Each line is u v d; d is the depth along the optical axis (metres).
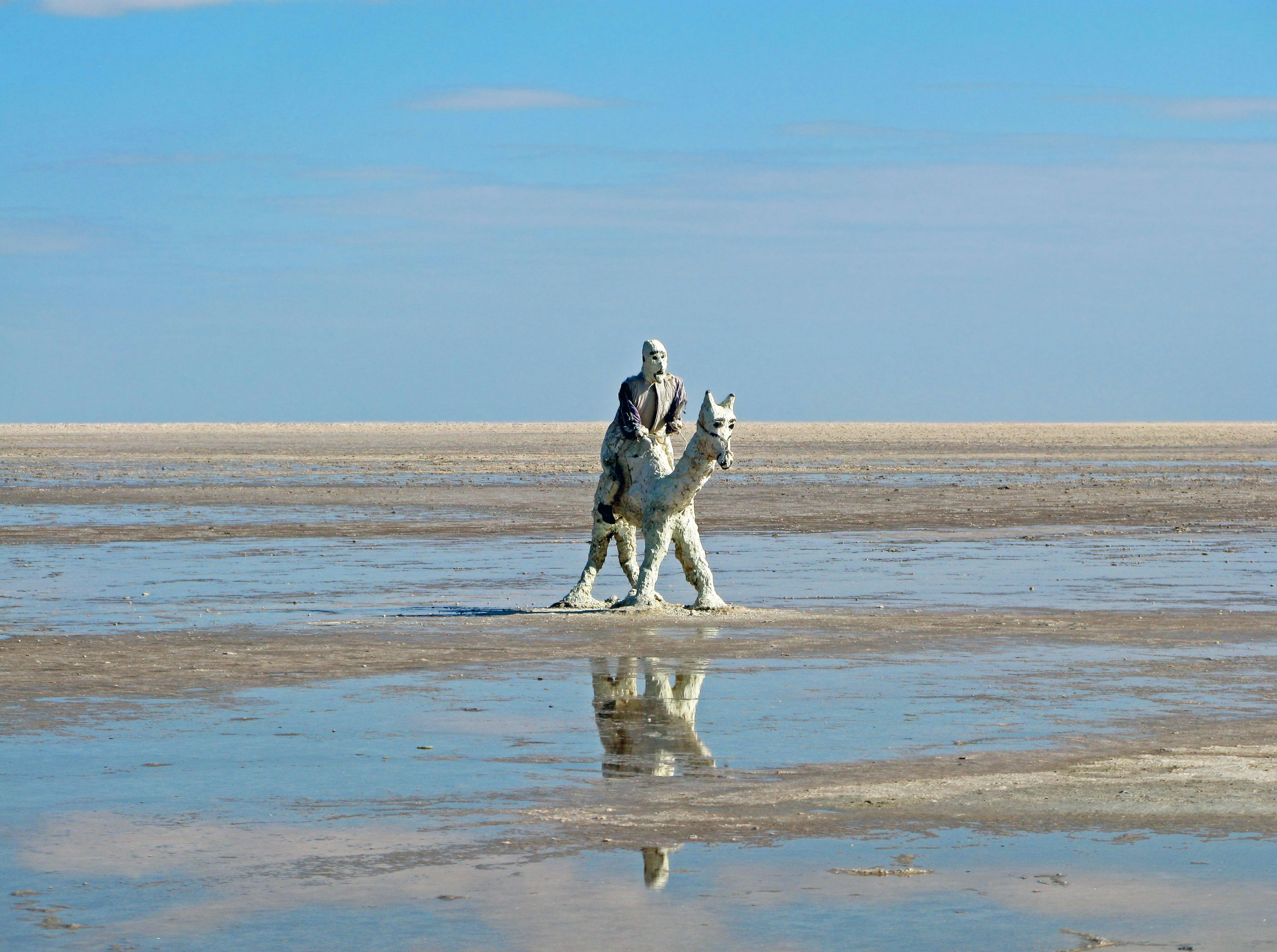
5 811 11.19
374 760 12.91
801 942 8.37
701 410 23.19
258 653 19.41
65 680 17.19
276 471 82.06
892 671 17.86
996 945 8.30
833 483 68.31
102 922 8.73
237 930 8.59
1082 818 10.88
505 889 9.29
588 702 15.75
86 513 49.38
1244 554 35.12
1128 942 8.34
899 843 10.26
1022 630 21.62
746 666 18.25
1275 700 15.86
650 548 23.61
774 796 11.55
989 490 63.12
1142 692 16.34
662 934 8.48
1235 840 10.30
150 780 12.18
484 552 36.00
